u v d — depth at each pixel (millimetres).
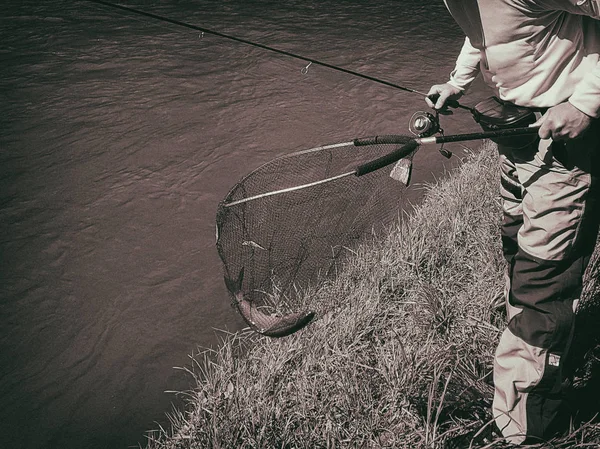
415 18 5316
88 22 4707
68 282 2312
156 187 2869
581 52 1479
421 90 3963
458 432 1682
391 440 1659
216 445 1577
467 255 2314
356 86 3963
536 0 1374
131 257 2443
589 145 1483
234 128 3393
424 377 1799
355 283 2170
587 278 2121
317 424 1667
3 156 3051
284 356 1850
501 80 1561
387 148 2266
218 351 2029
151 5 5172
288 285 1974
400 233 2373
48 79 3828
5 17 4711
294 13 5246
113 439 1770
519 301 1630
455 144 3324
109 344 2066
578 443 1636
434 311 1991
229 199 1677
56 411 1841
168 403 1879
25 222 2613
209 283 2326
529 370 1580
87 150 3137
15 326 2123
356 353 1884
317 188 2330
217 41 4516
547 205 1551
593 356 1922
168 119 3451
